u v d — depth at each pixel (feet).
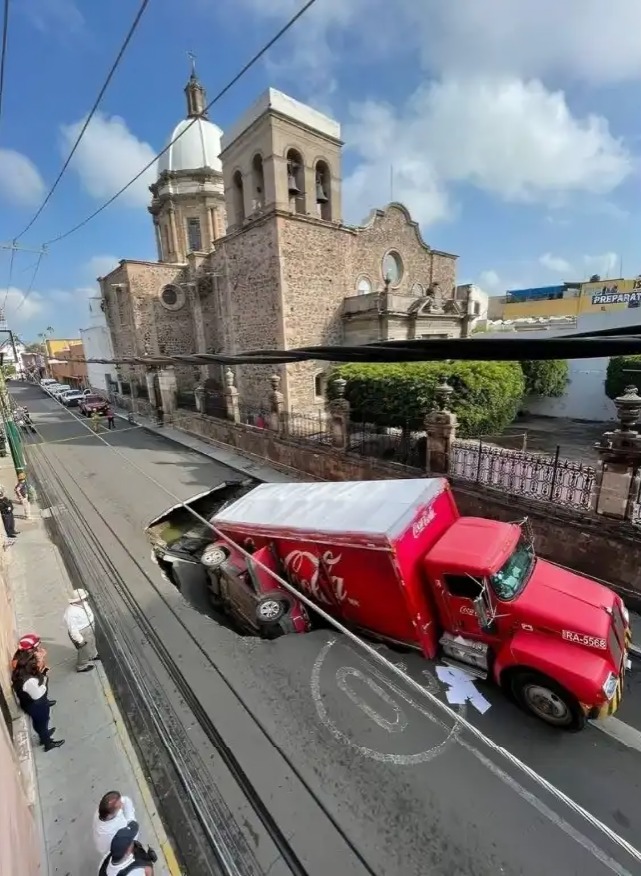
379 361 15.37
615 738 17.93
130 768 17.47
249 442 64.95
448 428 36.40
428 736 18.37
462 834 14.60
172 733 19.22
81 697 21.31
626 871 13.26
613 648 17.56
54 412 127.34
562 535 28.89
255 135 68.69
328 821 15.26
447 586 20.61
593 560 27.63
